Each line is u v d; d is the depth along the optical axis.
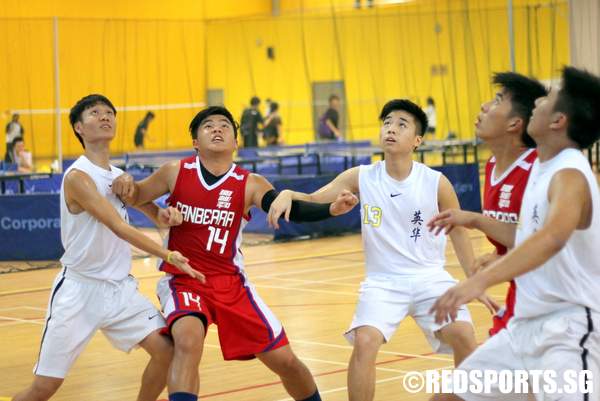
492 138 4.46
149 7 26.73
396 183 5.16
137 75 26.16
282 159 19.20
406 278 5.11
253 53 26.88
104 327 5.05
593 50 20.44
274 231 14.48
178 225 5.13
